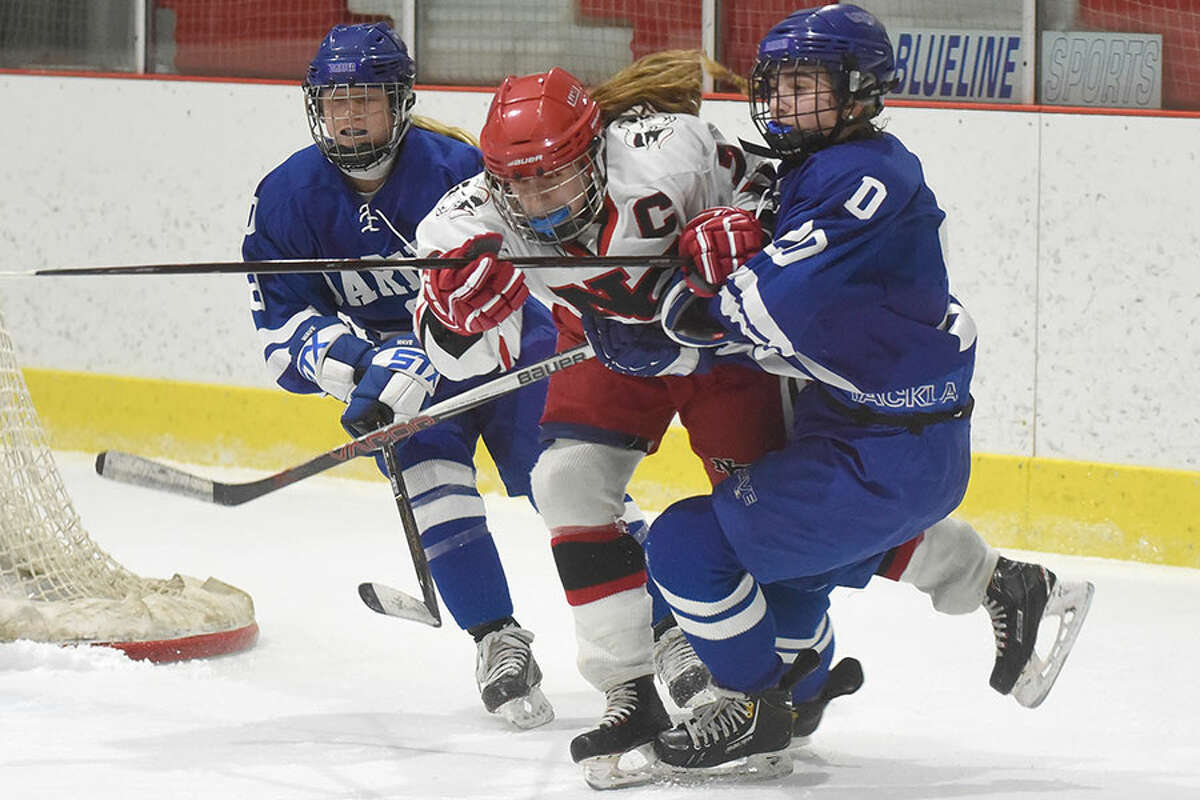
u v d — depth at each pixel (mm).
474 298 9078
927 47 18188
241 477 21484
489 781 9805
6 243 23359
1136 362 17031
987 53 17906
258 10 21750
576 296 9242
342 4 21266
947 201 17828
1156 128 16766
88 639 12492
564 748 10555
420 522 11414
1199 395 16750
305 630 13977
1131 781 9758
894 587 15617
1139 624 14398
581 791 9594
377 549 17516
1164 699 11898
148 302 22453
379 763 10188
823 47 8633
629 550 9766
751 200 9164
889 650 13320
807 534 9008
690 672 11344
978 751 10508
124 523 18844
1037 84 17703
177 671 12414
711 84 19344
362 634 13867
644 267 8906
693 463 19344
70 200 22859
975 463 17812
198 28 22203
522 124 8531
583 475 9836
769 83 8773
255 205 11719
